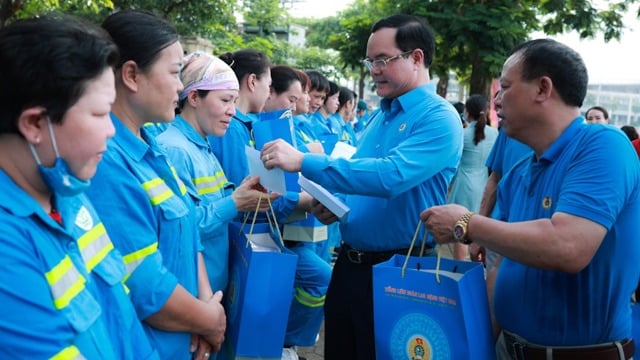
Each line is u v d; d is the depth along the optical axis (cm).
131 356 130
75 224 118
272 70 378
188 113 229
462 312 160
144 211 155
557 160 166
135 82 158
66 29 101
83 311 109
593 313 165
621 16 1027
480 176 550
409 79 235
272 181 221
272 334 199
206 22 1384
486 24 927
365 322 240
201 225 205
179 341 168
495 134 550
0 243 94
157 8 1246
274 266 195
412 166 214
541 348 172
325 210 253
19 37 97
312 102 596
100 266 124
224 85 225
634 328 189
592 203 151
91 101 104
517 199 184
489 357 171
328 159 213
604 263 162
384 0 1137
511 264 181
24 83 96
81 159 105
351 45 1230
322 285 338
